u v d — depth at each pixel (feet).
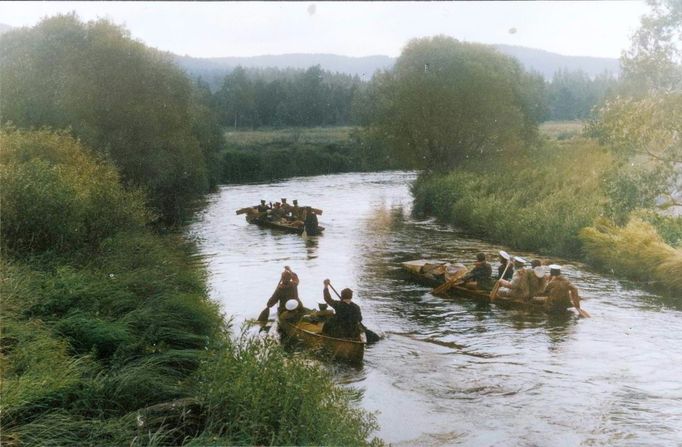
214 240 74.28
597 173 79.30
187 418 19.56
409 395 27.66
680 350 33.04
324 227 85.05
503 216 74.74
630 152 53.62
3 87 65.98
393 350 33.91
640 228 57.72
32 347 20.51
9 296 24.77
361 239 74.64
